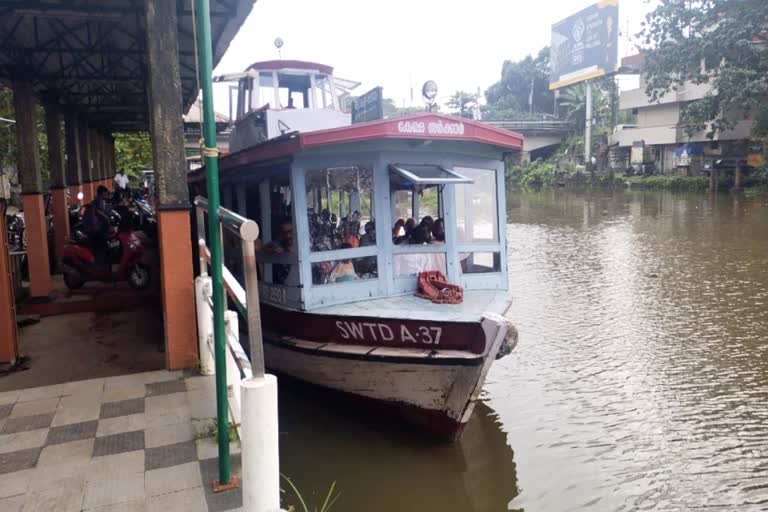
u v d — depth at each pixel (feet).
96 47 30.42
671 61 97.71
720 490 17.92
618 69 140.46
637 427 21.83
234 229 8.60
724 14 92.89
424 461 19.62
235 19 25.02
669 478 18.60
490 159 23.58
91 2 24.14
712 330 32.48
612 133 152.76
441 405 19.22
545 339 31.83
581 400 24.18
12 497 10.88
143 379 16.33
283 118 29.37
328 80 33.17
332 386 21.47
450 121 20.90
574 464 19.47
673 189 115.75
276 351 22.76
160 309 27.55
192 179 38.04
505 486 18.25
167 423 13.62
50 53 29.43
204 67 9.89
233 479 11.28
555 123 170.40
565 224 79.00
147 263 29.99
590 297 40.32
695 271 46.68
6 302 19.12
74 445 12.69
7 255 19.29
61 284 31.50
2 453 12.41
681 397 24.25
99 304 27.48
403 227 22.94
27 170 27.22
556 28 163.12
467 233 23.22
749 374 26.35
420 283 22.00
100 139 57.57
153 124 16.81
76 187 42.63
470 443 20.83
